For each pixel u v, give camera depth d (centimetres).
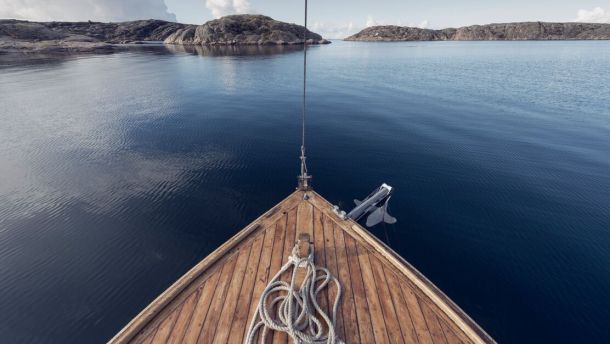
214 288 648
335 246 769
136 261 1241
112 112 3438
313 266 670
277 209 914
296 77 6009
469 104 3731
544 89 4528
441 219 1488
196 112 3475
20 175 1934
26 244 1328
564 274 1160
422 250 1291
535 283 1125
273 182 1866
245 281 667
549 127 2825
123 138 2609
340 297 631
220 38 15325
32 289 1105
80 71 6550
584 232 1380
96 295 1086
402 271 694
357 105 3775
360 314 596
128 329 550
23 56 9731
